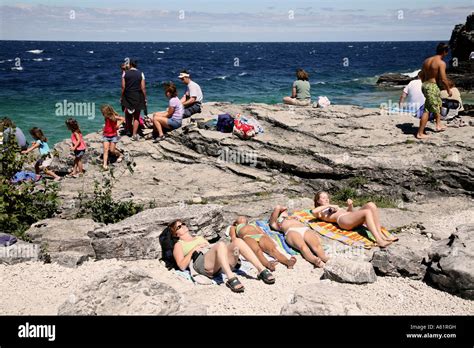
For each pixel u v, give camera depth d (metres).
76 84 42.66
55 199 8.87
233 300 6.23
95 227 7.87
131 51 137.88
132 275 6.11
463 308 6.13
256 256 7.03
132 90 12.57
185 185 10.16
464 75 35.28
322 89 39.25
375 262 7.05
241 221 7.73
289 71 62.03
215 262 6.75
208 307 6.03
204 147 11.78
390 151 10.44
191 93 13.55
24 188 8.64
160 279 6.93
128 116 12.94
